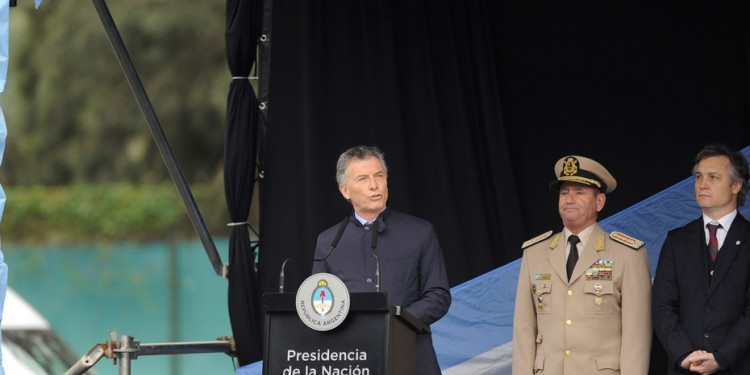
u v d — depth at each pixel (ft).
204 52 153.48
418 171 69.05
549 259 56.85
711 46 69.05
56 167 162.09
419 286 49.98
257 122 68.18
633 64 69.56
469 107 69.72
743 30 68.74
